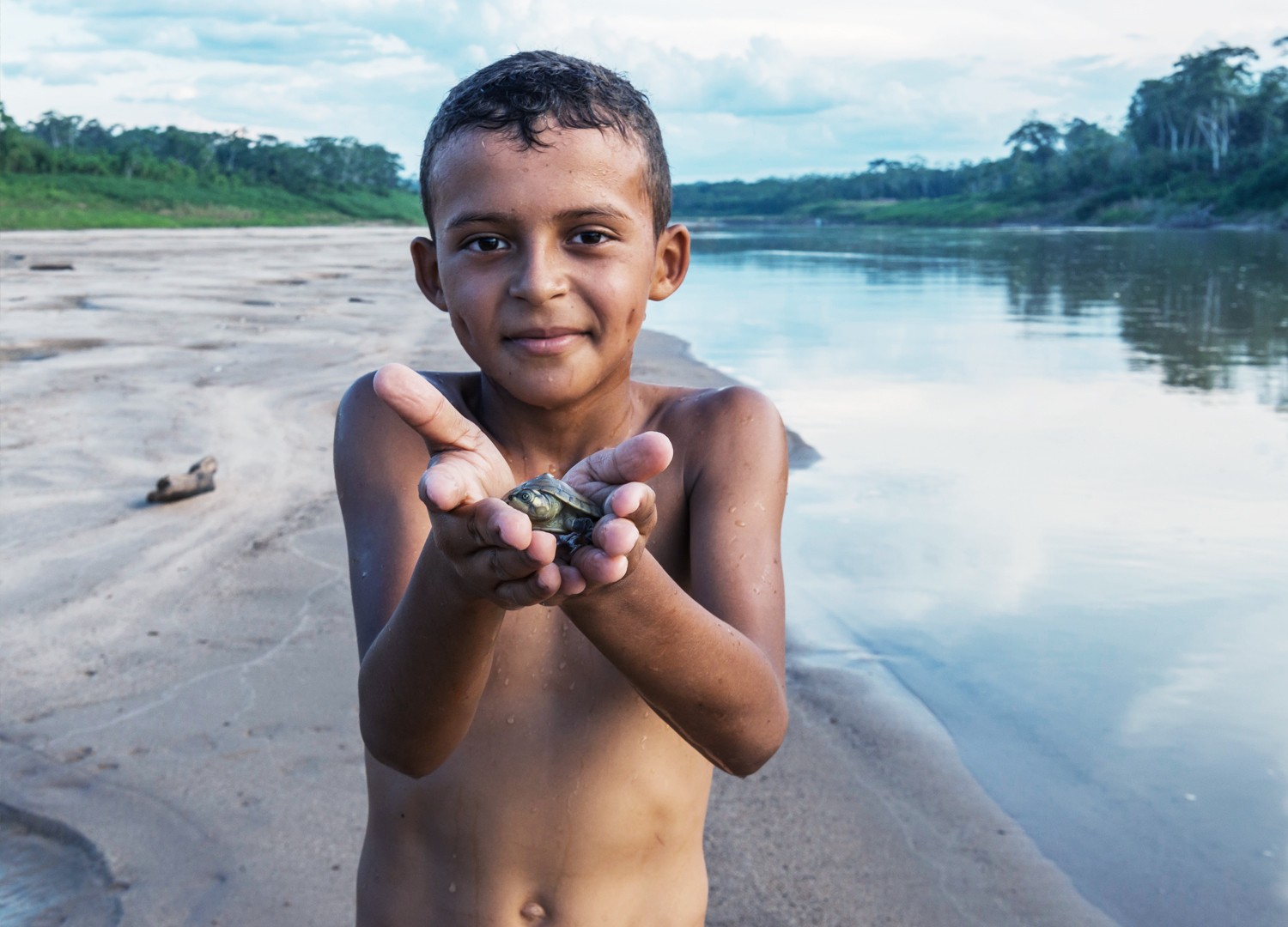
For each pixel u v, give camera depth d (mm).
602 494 813
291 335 11328
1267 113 87875
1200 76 91500
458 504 762
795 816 2521
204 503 4852
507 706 1145
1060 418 7000
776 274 23906
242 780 2631
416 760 1011
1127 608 3760
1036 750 2814
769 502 1214
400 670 930
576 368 1076
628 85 1128
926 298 16984
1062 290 18219
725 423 1237
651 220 1122
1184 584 3986
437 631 888
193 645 3371
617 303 1072
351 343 10617
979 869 2326
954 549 4355
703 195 165875
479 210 1036
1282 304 15148
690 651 927
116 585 3865
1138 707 3039
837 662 3340
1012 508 4922
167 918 2168
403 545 1184
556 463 1188
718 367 9398
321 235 57438
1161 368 9188
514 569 760
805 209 137375
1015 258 30422
